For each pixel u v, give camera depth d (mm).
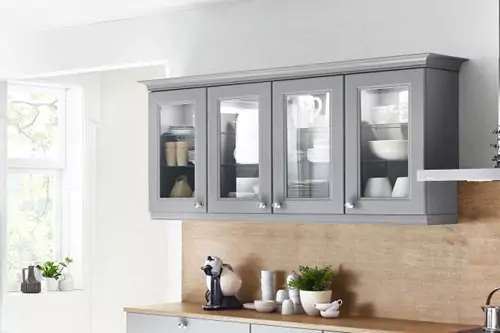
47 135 7594
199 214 5422
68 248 7602
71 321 7383
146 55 6062
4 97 6973
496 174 4105
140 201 7363
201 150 5410
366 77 4719
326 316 4922
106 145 7594
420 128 4527
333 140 4836
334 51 5199
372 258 5023
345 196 4793
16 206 7438
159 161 5605
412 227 4871
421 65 4531
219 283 5391
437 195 4570
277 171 5062
